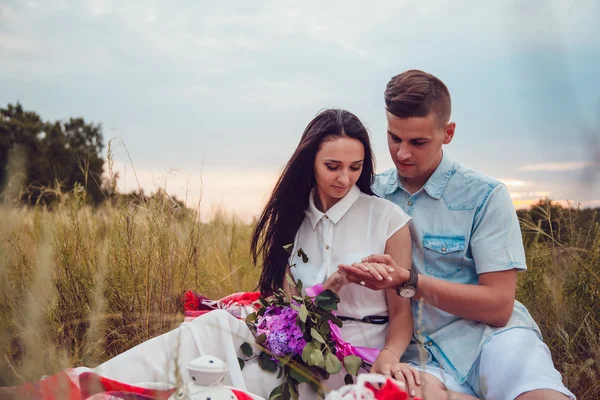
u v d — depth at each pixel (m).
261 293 2.89
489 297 2.41
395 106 2.52
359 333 2.54
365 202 2.70
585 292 2.92
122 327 3.01
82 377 1.97
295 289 2.75
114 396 2.00
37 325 2.36
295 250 2.77
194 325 2.28
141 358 2.17
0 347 2.29
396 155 2.63
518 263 2.47
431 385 2.20
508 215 2.53
